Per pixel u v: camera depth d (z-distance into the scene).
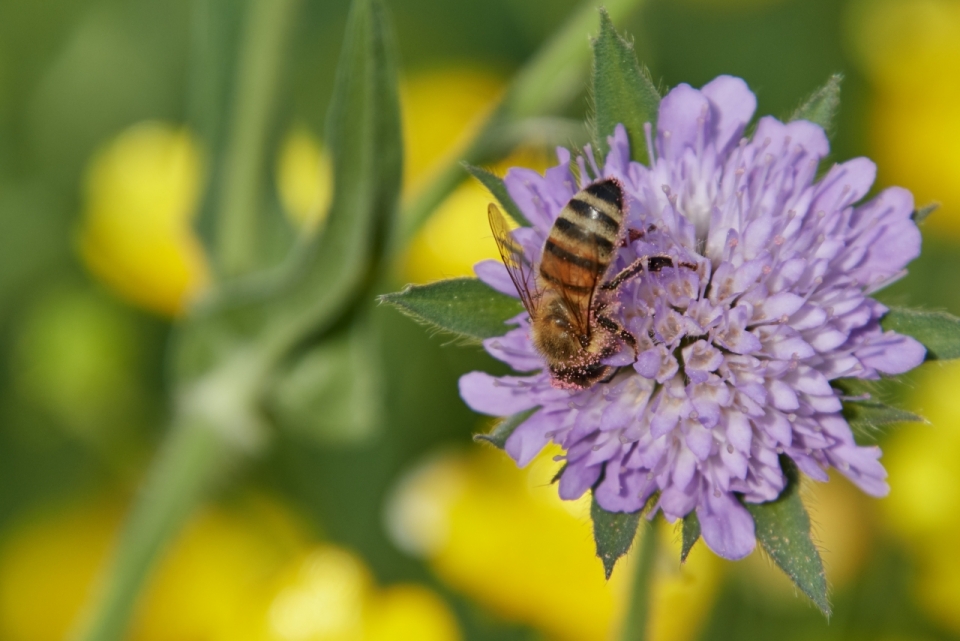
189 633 0.26
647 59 0.27
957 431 0.26
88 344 0.27
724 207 0.22
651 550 0.23
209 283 0.26
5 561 0.27
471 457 0.26
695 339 0.22
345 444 0.27
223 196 0.26
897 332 0.22
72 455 0.28
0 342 0.28
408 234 0.25
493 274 0.22
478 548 0.25
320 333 0.26
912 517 0.26
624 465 0.22
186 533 0.26
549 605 0.25
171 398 0.27
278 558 0.26
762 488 0.22
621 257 0.22
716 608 0.26
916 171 0.28
